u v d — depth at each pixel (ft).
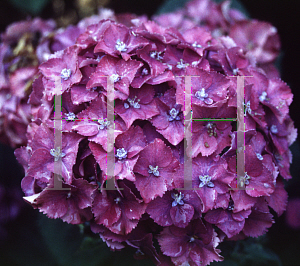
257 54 2.05
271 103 1.76
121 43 1.65
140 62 1.61
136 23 1.80
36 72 2.03
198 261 1.64
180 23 2.13
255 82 1.76
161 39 1.68
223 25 2.11
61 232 1.88
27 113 1.99
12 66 2.10
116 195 1.62
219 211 1.63
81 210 1.64
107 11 2.13
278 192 1.73
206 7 2.16
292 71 2.59
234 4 2.30
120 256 1.79
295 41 2.62
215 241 1.64
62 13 3.01
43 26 2.24
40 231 1.98
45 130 1.64
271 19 2.70
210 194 1.61
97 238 1.76
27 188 1.71
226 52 1.72
